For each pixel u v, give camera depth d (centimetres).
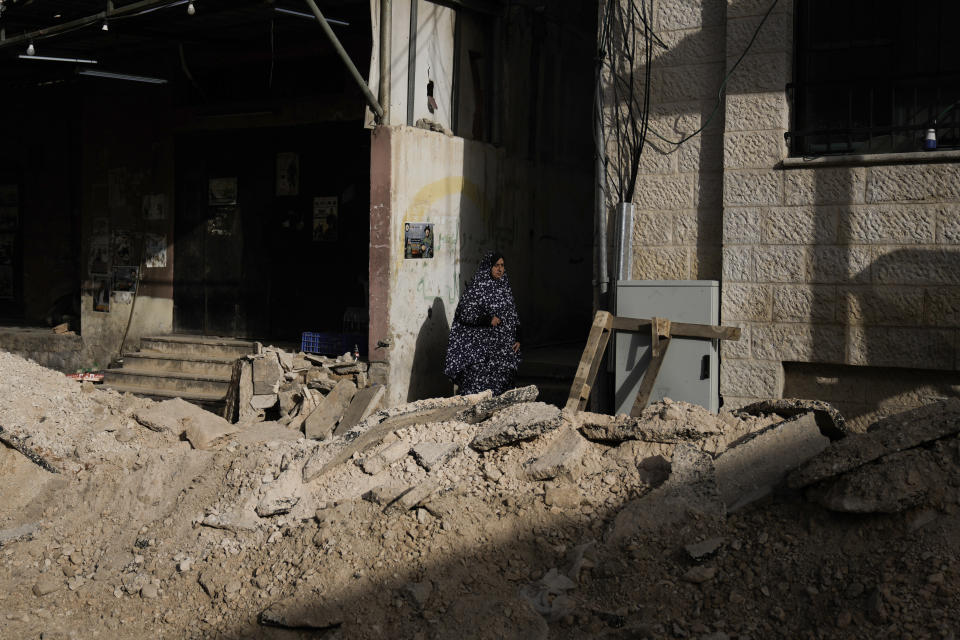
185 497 565
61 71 1239
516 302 1052
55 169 1394
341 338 925
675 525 445
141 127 1177
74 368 1228
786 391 709
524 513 474
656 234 757
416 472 525
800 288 687
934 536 396
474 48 979
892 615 367
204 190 1136
